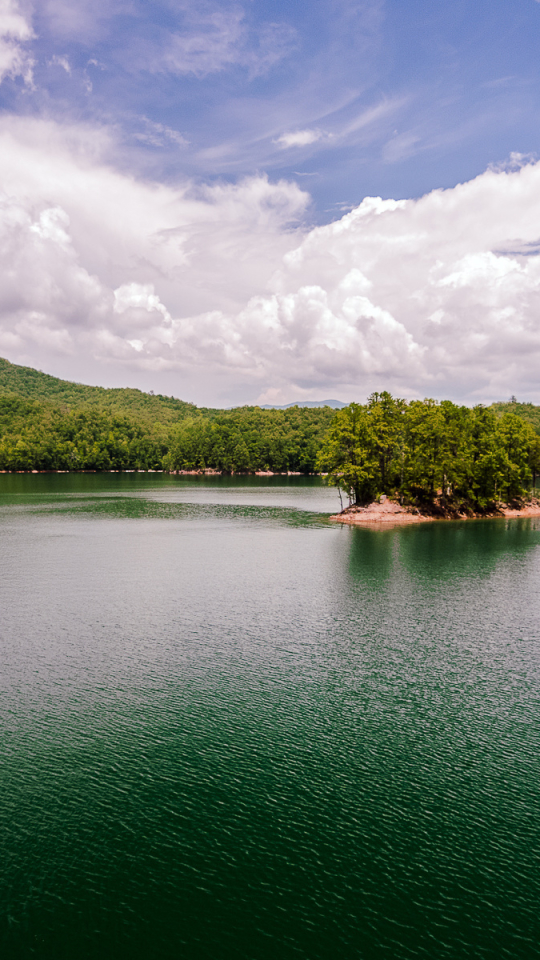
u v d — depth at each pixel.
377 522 103.06
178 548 75.06
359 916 17.28
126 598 49.72
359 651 37.56
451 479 109.38
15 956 15.70
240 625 42.41
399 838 20.53
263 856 19.58
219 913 17.33
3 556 68.81
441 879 18.75
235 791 22.95
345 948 16.16
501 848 20.09
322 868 19.12
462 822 21.38
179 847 19.89
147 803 22.17
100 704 29.81
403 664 35.50
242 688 31.86
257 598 50.03
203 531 90.69
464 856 19.73
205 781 23.55
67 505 127.81
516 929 16.91
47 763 24.58
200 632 40.75
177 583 55.34
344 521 104.19
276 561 66.69
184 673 33.72
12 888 18.05
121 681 32.56
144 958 15.78
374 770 24.45
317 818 21.45
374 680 33.12
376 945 16.33
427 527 97.38
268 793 22.84
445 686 32.44
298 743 26.39
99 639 39.12
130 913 17.28
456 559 68.25
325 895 18.05
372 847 20.06
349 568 62.75
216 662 35.41
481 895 18.12
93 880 18.44
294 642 39.09
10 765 24.38
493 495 116.88
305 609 46.78
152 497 150.00
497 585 55.41
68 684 32.12
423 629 42.03
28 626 41.75
